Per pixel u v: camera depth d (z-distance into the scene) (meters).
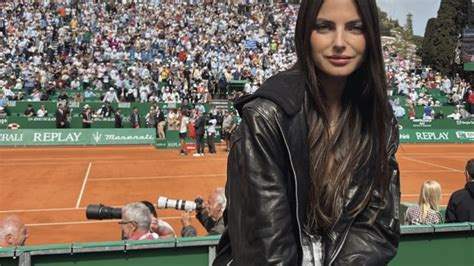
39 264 3.36
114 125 26.44
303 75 1.48
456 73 50.44
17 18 40.81
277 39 45.09
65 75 31.47
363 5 1.41
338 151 1.52
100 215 4.44
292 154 1.38
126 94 29.91
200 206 5.52
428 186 5.53
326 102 1.55
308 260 1.45
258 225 1.31
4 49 35.00
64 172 18.06
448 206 5.75
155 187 15.47
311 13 1.43
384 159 1.55
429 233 3.98
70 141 25.30
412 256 3.98
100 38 39.16
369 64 1.50
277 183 1.34
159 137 25.64
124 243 3.48
